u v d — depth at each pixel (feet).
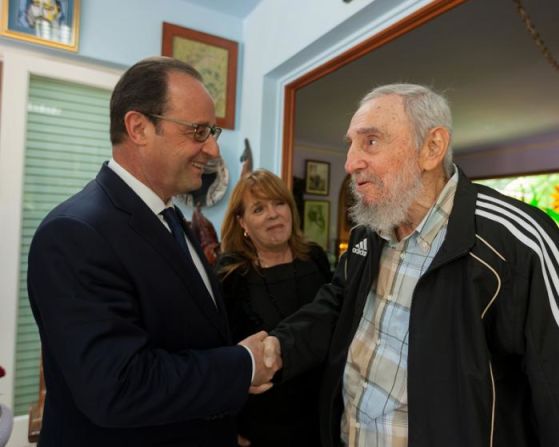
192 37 7.41
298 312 3.36
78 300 1.92
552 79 7.74
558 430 1.91
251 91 7.66
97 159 7.13
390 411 2.55
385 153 2.44
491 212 2.28
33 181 6.58
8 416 3.29
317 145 14.67
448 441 2.10
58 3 6.26
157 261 2.30
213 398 2.13
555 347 1.96
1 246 6.00
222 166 7.75
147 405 1.91
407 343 2.55
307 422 3.76
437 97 2.51
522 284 2.07
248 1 7.33
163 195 2.65
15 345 6.11
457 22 5.65
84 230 2.05
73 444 2.18
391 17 4.78
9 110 6.07
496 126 11.32
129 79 2.35
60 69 6.53
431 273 2.33
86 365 1.84
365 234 3.19
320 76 6.51
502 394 2.22
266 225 3.94
